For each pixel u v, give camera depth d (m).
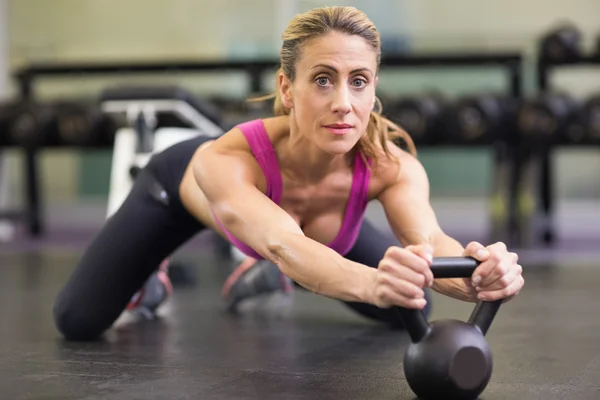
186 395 2.07
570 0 9.64
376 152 2.23
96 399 2.04
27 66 8.51
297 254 1.92
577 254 6.70
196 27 10.17
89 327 2.95
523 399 2.02
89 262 2.96
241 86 9.09
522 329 3.23
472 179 9.30
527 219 8.02
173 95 4.75
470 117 7.24
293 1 9.98
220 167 2.16
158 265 3.05
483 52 7.95
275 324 3.39
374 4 9.83
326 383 2.21
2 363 2.55
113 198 4.82
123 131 4.94
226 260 6.45
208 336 3.08
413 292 1.77
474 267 1.83
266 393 2.09
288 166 2.22
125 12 10.27
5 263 6.26
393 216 2.25
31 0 10.30
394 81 8.95
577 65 7.62
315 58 1.95
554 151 9.20
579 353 2.69
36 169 8.74
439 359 1.86
